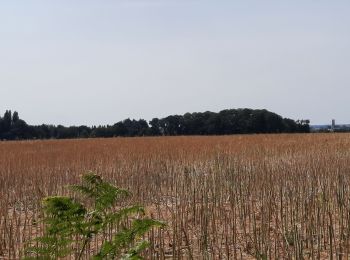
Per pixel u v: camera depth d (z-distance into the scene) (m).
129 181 14.84
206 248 6.82
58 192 13.20
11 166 20.34
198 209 9.60
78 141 40.44
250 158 21.25
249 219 8.38
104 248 4.20
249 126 72.62
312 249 6.73
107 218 4.30
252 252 7.34
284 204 10.11
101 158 23.12
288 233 7.81
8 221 9.36
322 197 9.57
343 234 7.33
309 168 15.01
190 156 23.05
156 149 27.02
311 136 37.78
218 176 13.44
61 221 4.21
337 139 31.72
